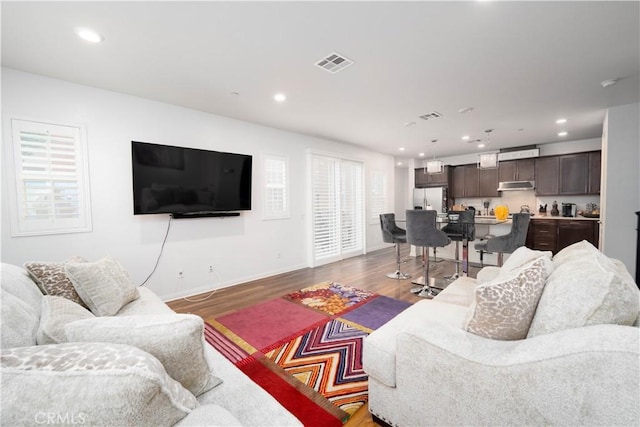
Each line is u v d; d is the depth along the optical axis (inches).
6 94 97.0
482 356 41.8
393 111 147.3
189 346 38.0
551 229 221.8
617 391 31.4
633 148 137.4
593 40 83.7
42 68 97.7
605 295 38.0
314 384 72.6
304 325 106.9
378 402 57.3
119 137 120.7
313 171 202.8
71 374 25.5
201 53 89.3
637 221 127.7
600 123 172.4
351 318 112.7
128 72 101.7
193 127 142.9
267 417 39.4
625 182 139.4
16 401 23.3
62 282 71.0
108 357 27.9
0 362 25.9
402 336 50.9
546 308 42.1
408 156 296.2
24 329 40.1
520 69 102.2
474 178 278.5
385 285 156.5
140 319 37.9
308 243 203.5
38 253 103.4
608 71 104.0
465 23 75.3
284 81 110.3
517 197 261.9
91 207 114.4
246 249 166.9
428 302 79.4
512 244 132.3
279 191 183.9
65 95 108.1
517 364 38.2
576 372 33.7
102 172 116.8
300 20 73.4
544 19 73.8
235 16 71.3
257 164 171.3
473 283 95.0
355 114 151.9
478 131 191.5
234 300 135.5
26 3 64.9
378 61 95.4
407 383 50.7
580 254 55.2
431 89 119.4
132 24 74.1
